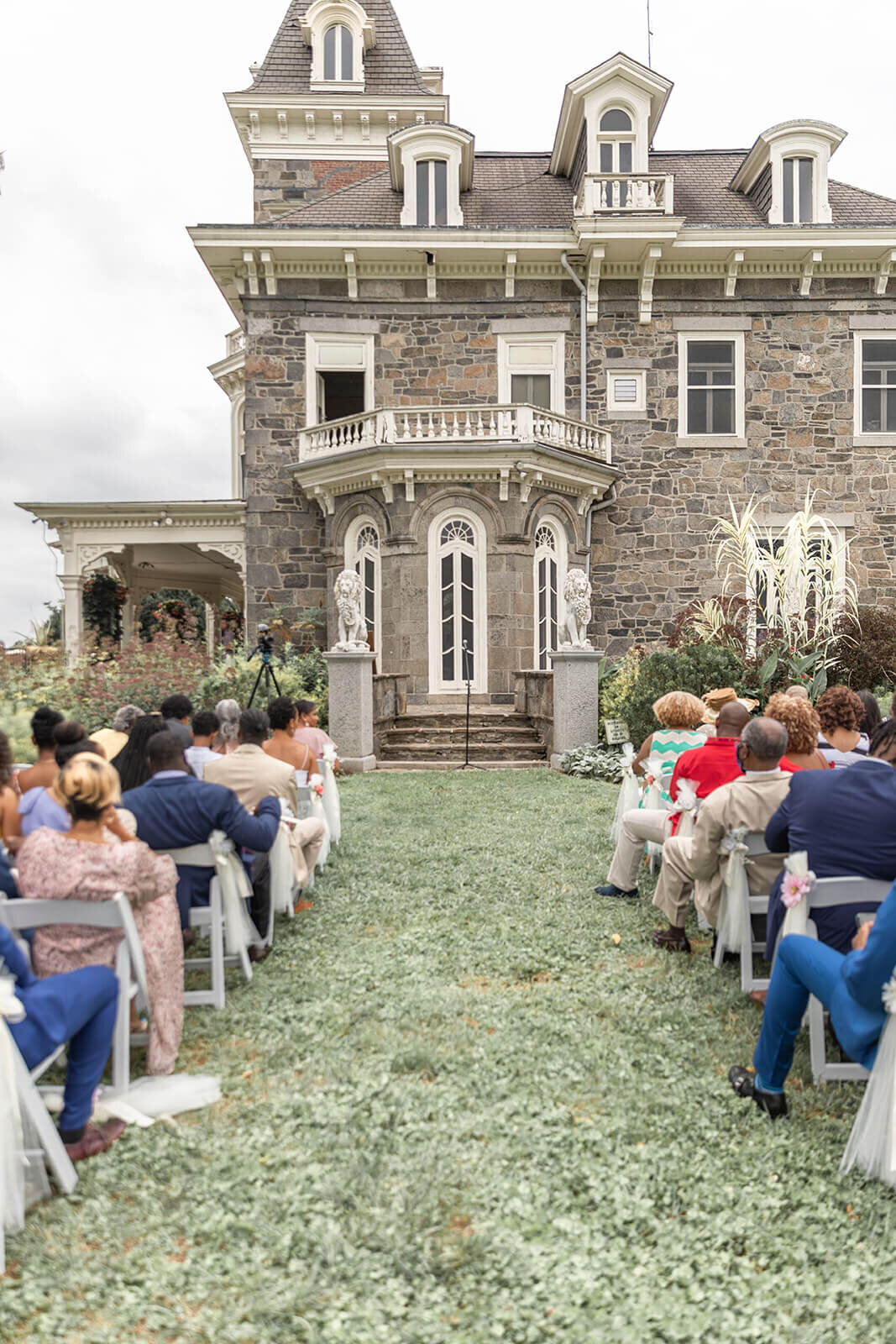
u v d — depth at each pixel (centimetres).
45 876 331
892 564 1761
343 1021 416
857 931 343
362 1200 282
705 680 1202
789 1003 328
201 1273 254
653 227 1652
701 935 551
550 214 1864
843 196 1900
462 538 1593
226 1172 302
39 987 296
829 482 1766
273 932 546
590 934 542
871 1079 296
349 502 1653
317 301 1750
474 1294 246
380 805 964
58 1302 244
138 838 434
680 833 539
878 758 368
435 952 510
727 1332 233
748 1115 337
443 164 1808
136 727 520
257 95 2192
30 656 1316
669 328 1761
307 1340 230
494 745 1360
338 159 2245
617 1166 303
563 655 1266
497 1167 302
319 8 2214
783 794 446
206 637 2680
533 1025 410
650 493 1761
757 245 1686
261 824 449
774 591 1370
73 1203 288
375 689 1352
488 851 745
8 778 431
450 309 1761
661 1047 392
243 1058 386
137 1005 381
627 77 1767
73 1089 309
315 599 1747
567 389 1766
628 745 745
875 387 1770
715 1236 270
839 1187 294
